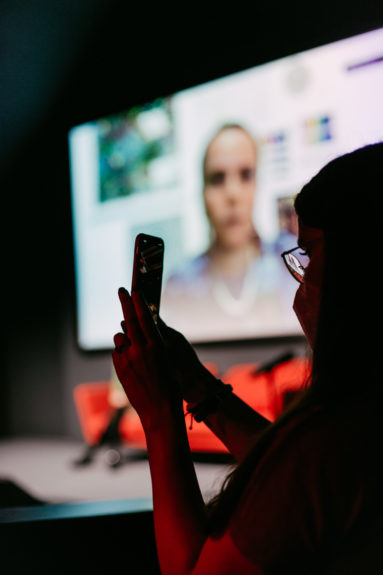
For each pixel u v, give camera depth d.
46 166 6.87
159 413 0.65
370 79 4.27
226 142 5.16
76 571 1.04
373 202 0.56
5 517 1.06
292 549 0.51
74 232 6.41
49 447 6.48
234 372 4.89
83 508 1.11
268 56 4.87
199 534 0.58
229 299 5.16
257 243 4.98
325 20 4.57
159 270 0.77
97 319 6.23
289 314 4.79
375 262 0.56
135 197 5.86
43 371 7.16
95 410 5.65
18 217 7.16
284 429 0.55
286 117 4.77
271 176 4.88
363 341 0.55
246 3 5.02
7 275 7.37
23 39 5.13
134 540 1.07
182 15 5.39
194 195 5.40
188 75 5.43
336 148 4.46
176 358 0.85
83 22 5.03
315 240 0.60
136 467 5.04
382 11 4.27
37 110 6.34
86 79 6.12
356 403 0.54
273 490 0.52
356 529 0.50
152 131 5.73
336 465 0.51
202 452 4.94
